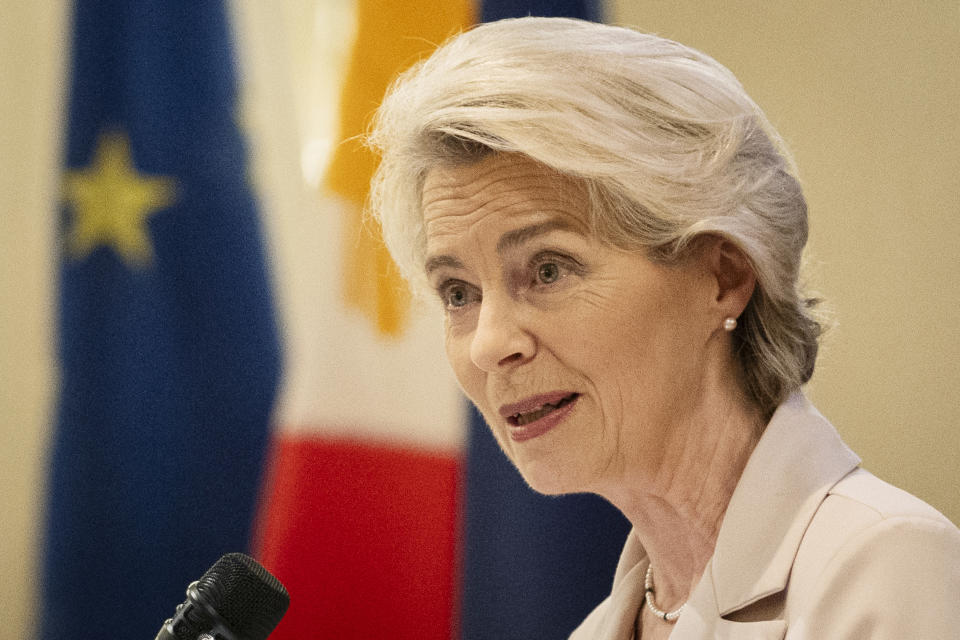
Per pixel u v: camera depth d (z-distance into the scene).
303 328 11.80
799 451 4.20
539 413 4.38
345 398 9.16
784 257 4.37
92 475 11.70
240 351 11.77
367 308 9.23
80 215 11.78
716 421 4.39
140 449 11.70
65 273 11.73
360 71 9.42
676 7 11.31
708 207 4.16
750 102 4.47
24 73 12.09
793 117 11.09
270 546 9.21
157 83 11.81
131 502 11.68
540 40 4.24
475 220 4.24
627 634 5.09
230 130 11.88
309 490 9.10
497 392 4.35
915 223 10.74
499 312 4.27
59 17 12.13
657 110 4.15
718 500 4.43
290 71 12.00
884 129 10.91
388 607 9.09
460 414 9.24
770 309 4.38
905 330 10.64
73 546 11.63
